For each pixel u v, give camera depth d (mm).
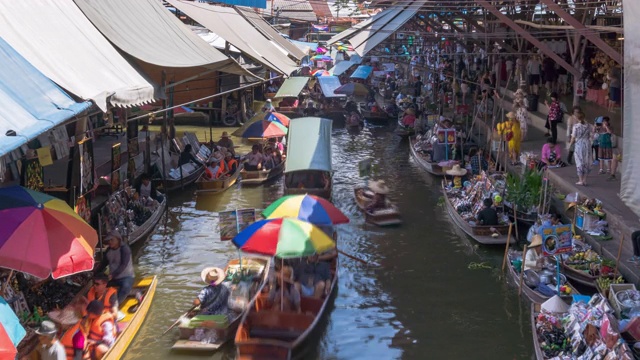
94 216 18516
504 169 24828
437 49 51188
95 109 13711
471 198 22391
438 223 22406
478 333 14898
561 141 26953
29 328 12680
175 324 14734
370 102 44750
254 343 13094
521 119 26141
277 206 16828
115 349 12953
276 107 45062
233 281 15797
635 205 10156
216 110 39469
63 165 23734
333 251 17906
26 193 12078
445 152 29297
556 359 12523
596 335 12273
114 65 15836
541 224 18125
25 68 12383
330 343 14547
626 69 10305
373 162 32031
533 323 14133
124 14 20734
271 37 39750
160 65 18547
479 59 43156
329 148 26031
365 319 15633
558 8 19203
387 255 19594
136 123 23328
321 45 68625
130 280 15312
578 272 16156
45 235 11430
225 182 25766
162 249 19672
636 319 12547
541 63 31984
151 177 25469
